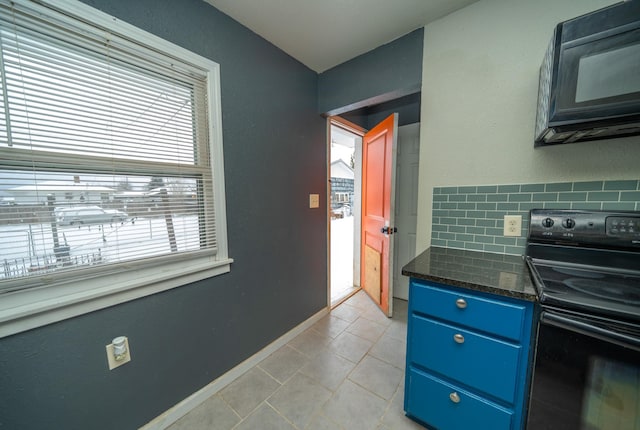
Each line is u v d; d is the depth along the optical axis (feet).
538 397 2.78
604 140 3.54
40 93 2.79
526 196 4.14
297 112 6.16
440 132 4.85
